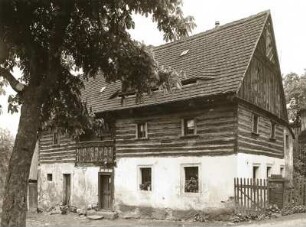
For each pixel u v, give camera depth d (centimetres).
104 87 2758
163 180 2161
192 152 2062
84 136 2609
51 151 2947
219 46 2302
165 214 2127
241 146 1956
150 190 2234
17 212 1076
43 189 2970
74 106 1380
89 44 1280
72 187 2700
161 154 2192
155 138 2231
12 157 1105
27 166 1108
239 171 1917
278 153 2511
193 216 2011
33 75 1153
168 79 1297
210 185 1969
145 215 2220
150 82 1291
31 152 1119
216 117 2003
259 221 1688
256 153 2131
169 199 2120
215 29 2472
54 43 1151
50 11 1159
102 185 2519
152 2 1171
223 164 1939
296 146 3369
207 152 2005
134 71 1270
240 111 1983
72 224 2050
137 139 2319
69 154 2761
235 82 1958
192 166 2055
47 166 2970
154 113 2258
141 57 1253
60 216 2469
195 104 2059
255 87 2184
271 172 2362
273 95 2484
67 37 1262
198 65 2261
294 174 3030
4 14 1105
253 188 1839
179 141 2123
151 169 2225
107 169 2467
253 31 2225
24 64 1312
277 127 2539
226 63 2127
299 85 4159
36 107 1135
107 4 1189
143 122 2306
